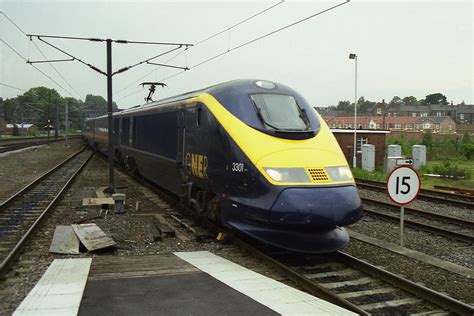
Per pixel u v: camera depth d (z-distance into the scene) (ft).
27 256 26.20
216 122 30.09
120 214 40.27
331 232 26.73
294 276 22.22
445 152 142.61
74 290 18.98
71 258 25.67
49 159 113.29
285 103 29.96
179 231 33.58
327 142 28.25
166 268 22.85
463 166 110.73
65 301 17.63
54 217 38.47
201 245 29.48
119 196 40.68
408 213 43.55
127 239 30.89
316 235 26.13
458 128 356.79
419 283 22.63
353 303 19.67
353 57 98.94
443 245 30.99
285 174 25.17
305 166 25.73
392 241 31.78
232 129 28.48
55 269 22.52
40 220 35.17
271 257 26.53
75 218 38.29
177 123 39.52
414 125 339.36
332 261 26.22
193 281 20.45
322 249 25.45
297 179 25.07
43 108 364.38
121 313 16.55
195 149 34.04
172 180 42.75
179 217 38.83
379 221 39.27
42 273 22.90
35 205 45.03
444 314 18.44
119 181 66.33
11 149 142.20
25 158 114.42
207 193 33.17
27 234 29.73
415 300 19.95
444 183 72.79
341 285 22.08
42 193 53.78
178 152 39.14
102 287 19.51
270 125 27.78
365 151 95.40
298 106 30.25
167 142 43.16
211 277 21.08
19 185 62.23
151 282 20.26
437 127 345.51
